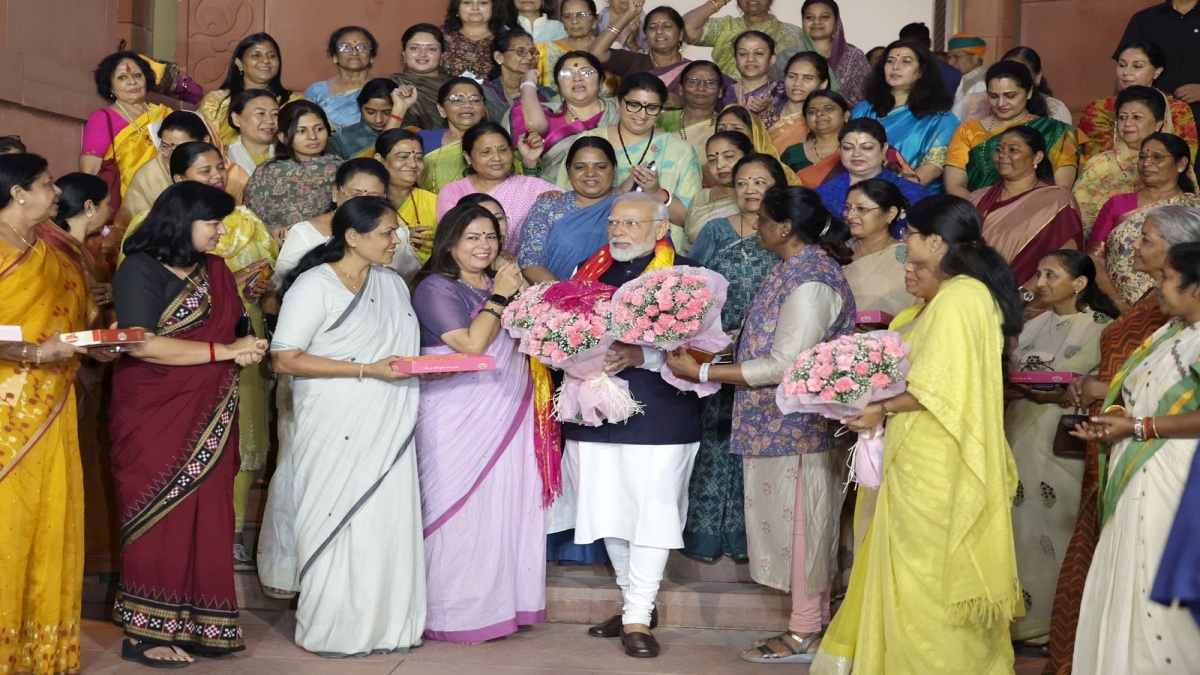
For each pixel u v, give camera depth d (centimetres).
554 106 667
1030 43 830
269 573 498
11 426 405
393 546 458
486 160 569
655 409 464
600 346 447
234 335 454
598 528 469
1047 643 477
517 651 463
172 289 438
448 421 475
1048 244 545
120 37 859
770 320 451
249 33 895
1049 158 631
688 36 771
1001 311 396
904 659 389
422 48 717
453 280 481
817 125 610
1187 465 352
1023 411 480
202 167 507
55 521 416
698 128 645
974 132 636
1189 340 360
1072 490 470
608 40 729
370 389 455
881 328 473
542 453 487
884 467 400
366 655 453
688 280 433
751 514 463
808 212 452
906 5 932
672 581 520
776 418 450
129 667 434
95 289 475
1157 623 352
